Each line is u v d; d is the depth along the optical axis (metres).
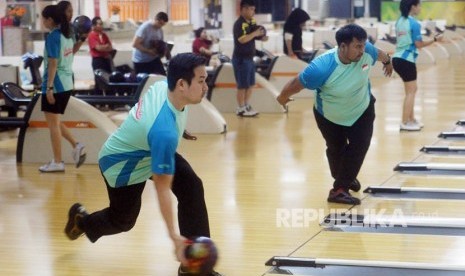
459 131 8.91
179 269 3.97
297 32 12.68
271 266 4.31
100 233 4.04
